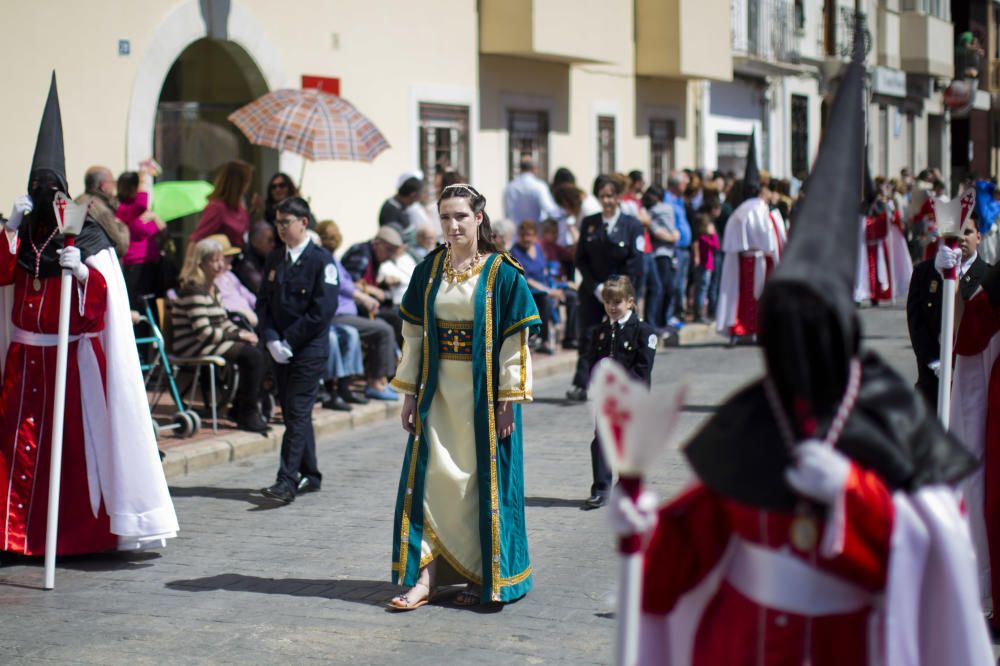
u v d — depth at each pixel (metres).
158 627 6.68
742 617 3.57
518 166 21.72
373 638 6.42
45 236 7.96
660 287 17.77
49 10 13.28
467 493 6.84
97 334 8.05
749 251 17.69
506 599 6.80
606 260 13.12
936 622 3.46
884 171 41.06
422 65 19.08
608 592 7.10
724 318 17.98
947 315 6.20
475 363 6.80
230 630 6.60
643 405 3.27
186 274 11.62
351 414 12.55
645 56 25.47
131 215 12.09
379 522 8.91
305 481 9.80
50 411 8.01
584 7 21.80
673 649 3.79
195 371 11.55
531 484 9.93
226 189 13.11
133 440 7.99
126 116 14.19
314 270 9.35
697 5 25.94
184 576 7.66
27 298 7.98
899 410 3.42
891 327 20.22
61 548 7.94
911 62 42.00
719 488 3.48
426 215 15.20
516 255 16.77
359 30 17.78
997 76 50.59
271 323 9.39
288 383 9.47
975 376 6.34
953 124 48.22
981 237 8.19
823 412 3.38
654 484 9.59
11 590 7.42
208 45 16.22
